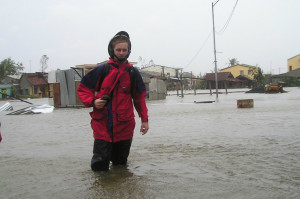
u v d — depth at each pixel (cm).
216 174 331
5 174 362
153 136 614
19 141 622
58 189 300
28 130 817
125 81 362
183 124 812
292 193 267
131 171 356
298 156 403
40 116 1323
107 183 313
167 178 322
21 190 302
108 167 365
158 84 2897
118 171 359
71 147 530
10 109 1956
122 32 370
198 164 376
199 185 295
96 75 360
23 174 360
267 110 1148
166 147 494
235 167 356
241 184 294
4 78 7381
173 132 664
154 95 2786
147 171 353
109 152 359
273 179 308
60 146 545
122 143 374
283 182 297
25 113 1496
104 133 355
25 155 473
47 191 296
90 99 351
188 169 354
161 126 784
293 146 468
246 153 429
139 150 476
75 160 425
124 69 362
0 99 5550
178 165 375
